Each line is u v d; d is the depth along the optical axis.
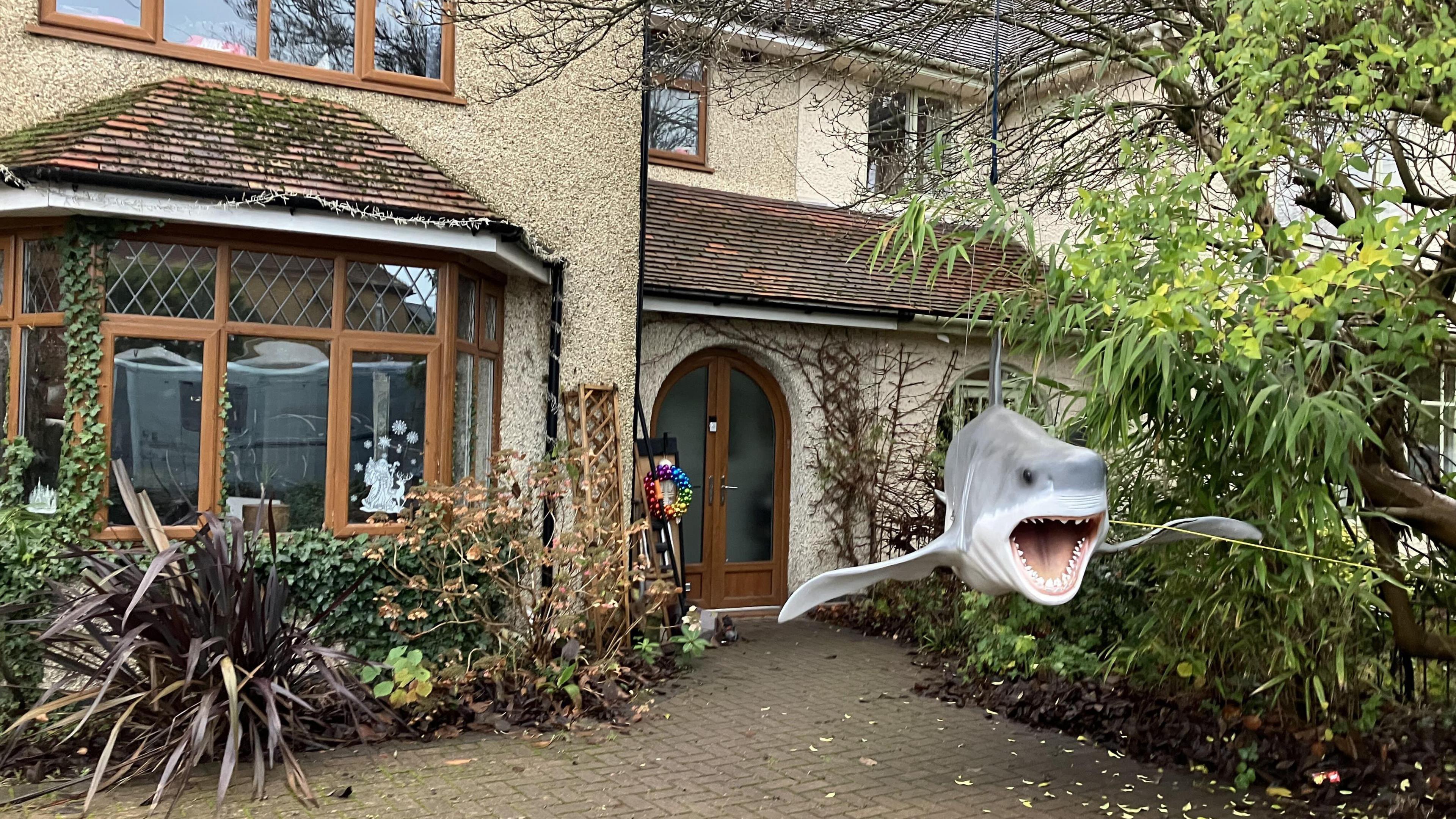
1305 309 3.27
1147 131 6.04
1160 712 6.14
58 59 6.75
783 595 10.89
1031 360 5.51
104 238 6.32
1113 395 3.82
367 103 7.55
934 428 11.35
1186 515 4.63
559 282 8.16
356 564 6.88
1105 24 6.76
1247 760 5.48
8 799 4.87
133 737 5.37
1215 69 4.68
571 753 5.87
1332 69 4.36
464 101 7.81
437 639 7.20
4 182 6.02
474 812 4.89
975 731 6.49
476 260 7.64
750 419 10.81
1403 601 4.73
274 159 6.66
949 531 3.65
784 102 12.30
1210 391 4.16
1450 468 5.02
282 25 7.40
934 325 11.01
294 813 4.81
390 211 6.74
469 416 7.77
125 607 5.20
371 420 7.09
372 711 5.94
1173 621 5.19
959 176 8.15
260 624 5.49
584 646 7.40
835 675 7.99
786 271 10.64
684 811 4.99
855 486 10.78
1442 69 3.64
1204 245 3.68
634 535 8.51
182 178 6.20
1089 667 6.78
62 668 5.96
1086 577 6.99
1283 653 4.97
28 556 5.99
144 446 6.49
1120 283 3.67
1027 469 3.18
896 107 12.38
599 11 7.88
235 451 6.70
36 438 6.52
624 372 8.51
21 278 6.55
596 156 8.36
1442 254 4.42
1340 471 3.91
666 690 7.34
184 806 4.84
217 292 6.60
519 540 7.10
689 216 10.92
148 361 6.48
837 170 12.70
